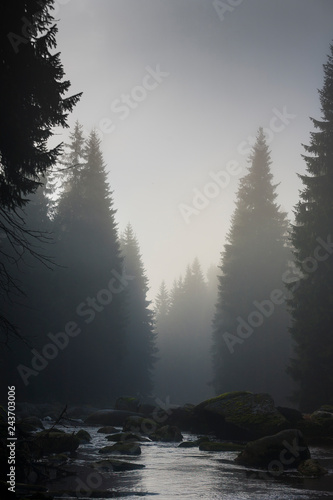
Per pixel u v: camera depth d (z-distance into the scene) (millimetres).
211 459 14156
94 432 21609
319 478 11055
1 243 34969
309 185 34156
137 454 14867
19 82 10805
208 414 21531
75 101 11422
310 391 31109
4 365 37781
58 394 41875
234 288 53094
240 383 50469
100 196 51625
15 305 36875
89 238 47625
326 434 20203
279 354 52062
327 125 34594
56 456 12539
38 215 42031
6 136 10641
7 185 11078
